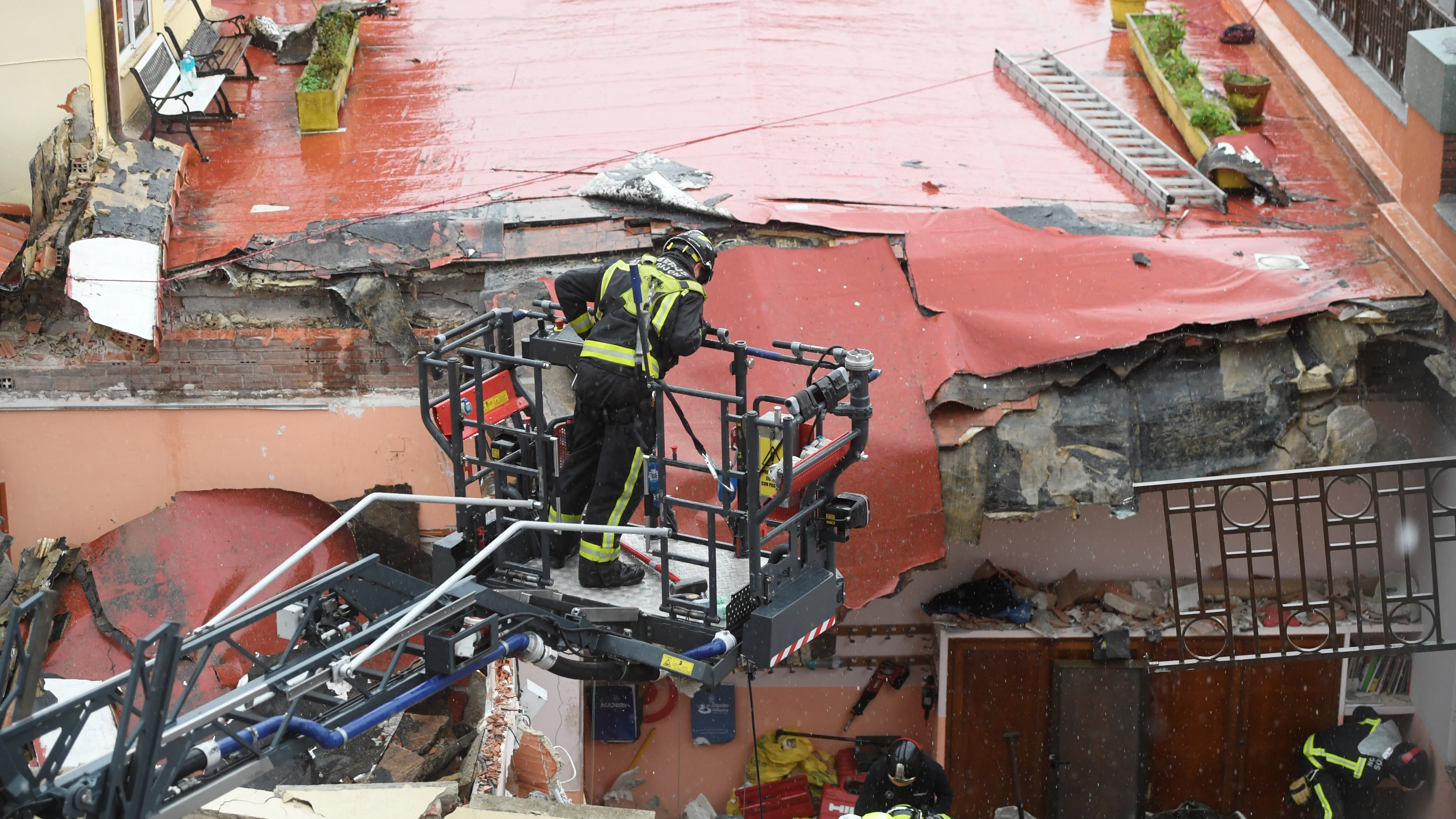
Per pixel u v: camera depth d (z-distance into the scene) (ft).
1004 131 46.44
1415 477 41.37
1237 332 36.04
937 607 43.01
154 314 35.29
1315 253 38.83
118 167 38.96
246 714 19.99
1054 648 42.57
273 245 37.24
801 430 23.41
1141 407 35.96
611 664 23.99
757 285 36.88
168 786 18.11
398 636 20.44
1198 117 44.60
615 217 38.70
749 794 44.73
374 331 36.86
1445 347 36.60
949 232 38.75
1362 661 44.32
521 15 56.59
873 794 35.45
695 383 35.94
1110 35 54.85
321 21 49.67
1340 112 46.60
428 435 38.17
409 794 26.68
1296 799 42.42
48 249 35.65
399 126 46.29
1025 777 43.98
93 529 38.65
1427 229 37.78
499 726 33.78
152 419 38.04
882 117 47.06
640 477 23.12
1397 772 40.96
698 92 48.78
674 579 23.90
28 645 18.31
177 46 44.75
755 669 24.08
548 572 23.61
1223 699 43.47
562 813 27.50
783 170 42.32
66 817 17.38
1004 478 35.50
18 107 38.58
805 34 54.39
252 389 37.99
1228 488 34.53
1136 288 37.24
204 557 37.17
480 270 37.35
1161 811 44.57
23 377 37.52
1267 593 43.06
